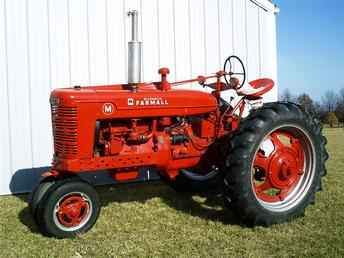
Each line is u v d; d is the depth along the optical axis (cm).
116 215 467
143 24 654
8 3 580
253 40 729
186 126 466
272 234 399
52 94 429
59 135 417
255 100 501
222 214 463
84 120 409
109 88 459
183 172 537
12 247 381
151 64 662
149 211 481
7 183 591
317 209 469
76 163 409
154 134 447
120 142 430
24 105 594
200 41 691
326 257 345
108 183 636
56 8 604
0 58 581
